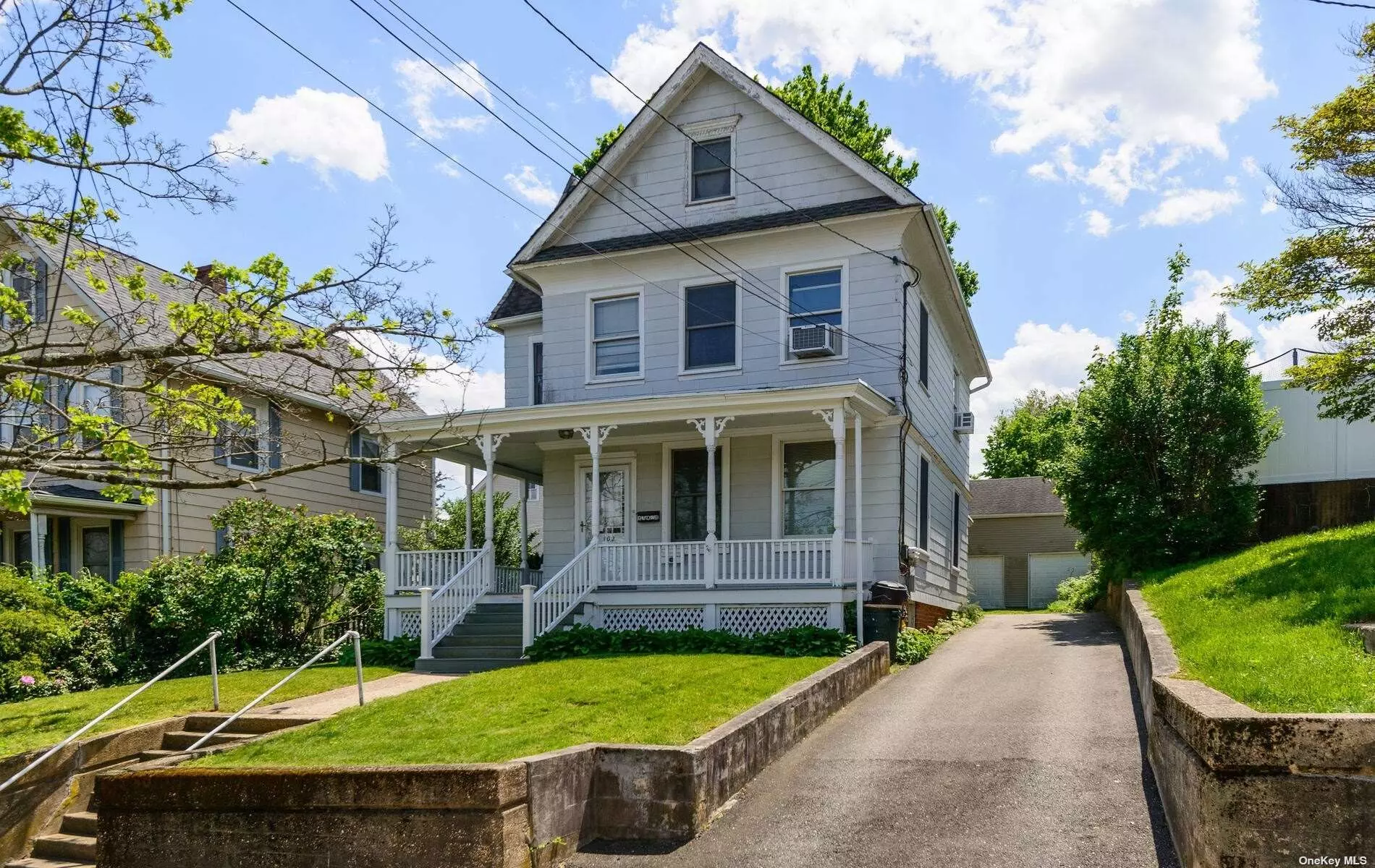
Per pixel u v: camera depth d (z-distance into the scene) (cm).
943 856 648
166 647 1666
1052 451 5131
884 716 1051
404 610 1738
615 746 750
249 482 983
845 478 1647
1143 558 1789
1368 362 1350
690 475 1838
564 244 1956
